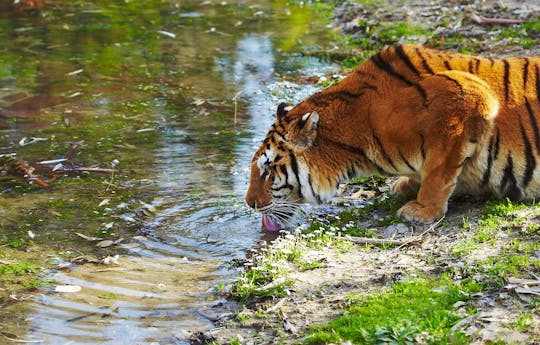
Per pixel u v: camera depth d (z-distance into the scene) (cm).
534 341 765
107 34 2184
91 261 1087
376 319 841
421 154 1076
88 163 1415
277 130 1126
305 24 2241
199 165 1398
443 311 834
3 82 1827
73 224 1195
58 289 1012
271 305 930
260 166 1134
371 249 1045
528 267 903
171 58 1997
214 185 1316
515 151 1071
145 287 1016
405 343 787
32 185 1333
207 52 2036
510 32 1891
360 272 974
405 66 1092
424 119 1059
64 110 1670
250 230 1169
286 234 1138
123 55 2016
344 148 1109
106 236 1159
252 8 2425
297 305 919
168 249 1119
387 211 1177
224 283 1012
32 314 957
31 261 1088
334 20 2256
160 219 1209
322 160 1114
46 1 2495
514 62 1106
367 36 2062
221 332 895
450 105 1049
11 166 1393
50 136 1538
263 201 1134
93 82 1833
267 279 993
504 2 2112
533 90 1084
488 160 1076
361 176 1131
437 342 782
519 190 1091
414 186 1184
